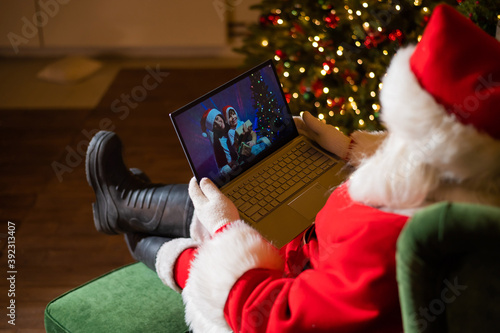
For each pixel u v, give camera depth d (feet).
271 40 6.87
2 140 9.02
